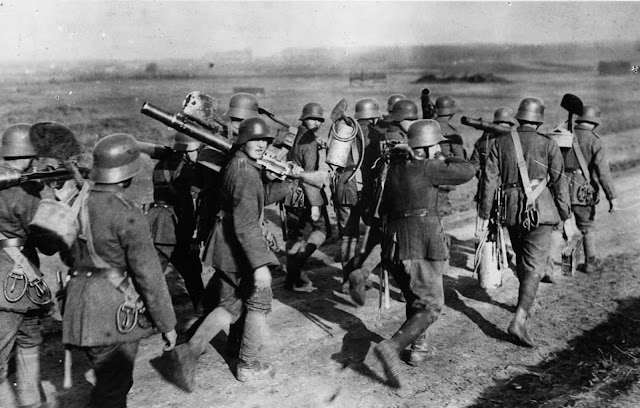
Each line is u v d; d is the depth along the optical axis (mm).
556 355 5113
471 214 9977
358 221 6480
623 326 5645
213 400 4316
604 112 23875
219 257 4266
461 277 7016
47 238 3412
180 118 4305
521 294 5285
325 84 37438
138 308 3467
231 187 4188
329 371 4773
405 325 4363
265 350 5102
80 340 3336
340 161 6086
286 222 6512
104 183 3465
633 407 4105
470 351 5152
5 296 3742
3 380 3939
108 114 20531
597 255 7836
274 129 16219
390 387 4543
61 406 4156
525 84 38250
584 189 6969
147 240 3441
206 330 4109
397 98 7551
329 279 6961
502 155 5461
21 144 3822
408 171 4531
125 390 3484
